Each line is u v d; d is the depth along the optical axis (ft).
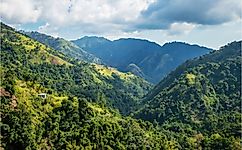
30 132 511.81
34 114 558.15
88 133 582.35
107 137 601.21
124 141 627.87
